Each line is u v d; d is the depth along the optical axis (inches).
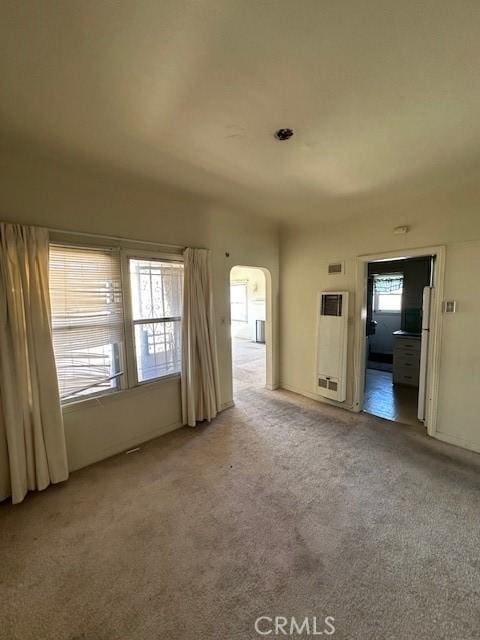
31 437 84.9
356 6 39.9
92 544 67.4
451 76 52.7
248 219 150.1
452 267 108.4
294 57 48.7
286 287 171.0
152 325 117.2
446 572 59.6
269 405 151.6
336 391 143.8
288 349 174.2
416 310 182.4
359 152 81.0
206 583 57.9
